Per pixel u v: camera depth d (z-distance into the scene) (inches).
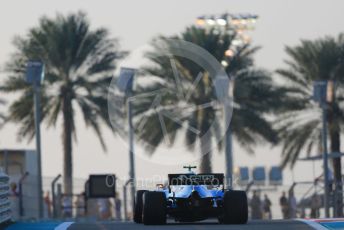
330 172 4933.6
